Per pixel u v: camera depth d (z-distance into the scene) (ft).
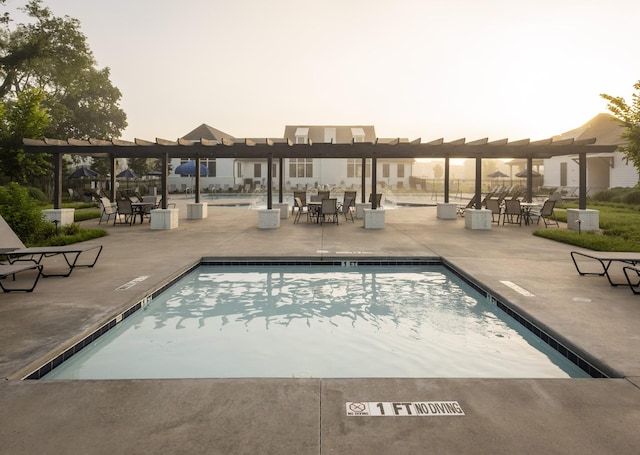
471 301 18.62
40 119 57.21
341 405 8.18
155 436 7.08
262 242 31.81
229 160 124.47
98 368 11.73
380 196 53.52
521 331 14.75
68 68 93.50
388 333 14.78
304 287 21.01
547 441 6.97
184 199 94.89
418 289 20.67
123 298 16.12
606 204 72.02
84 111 108.37
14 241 20.90
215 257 25.44
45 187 91.25
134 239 33.55
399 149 41.52
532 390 8.87
